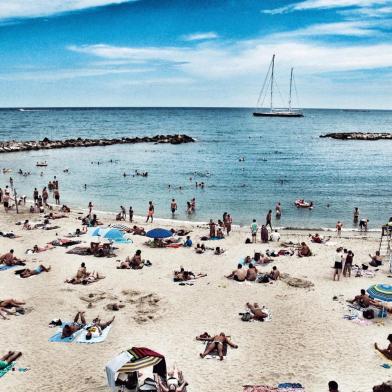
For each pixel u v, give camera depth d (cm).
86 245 2714
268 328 1630
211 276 2191
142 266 2320
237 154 9106
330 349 1477
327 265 2373
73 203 4381
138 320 1686
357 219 3700
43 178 5878
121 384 1206
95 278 2117
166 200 4569
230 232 3162
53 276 2164
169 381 1185
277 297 1923
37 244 2733
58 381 1280
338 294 1956
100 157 8331
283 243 2805
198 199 4631
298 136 14325
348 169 7138
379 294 1653
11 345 1484
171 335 1569
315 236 2889
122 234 2714
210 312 1766
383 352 1434
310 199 4731
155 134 14738
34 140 11825
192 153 9225
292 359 1412
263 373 1327
